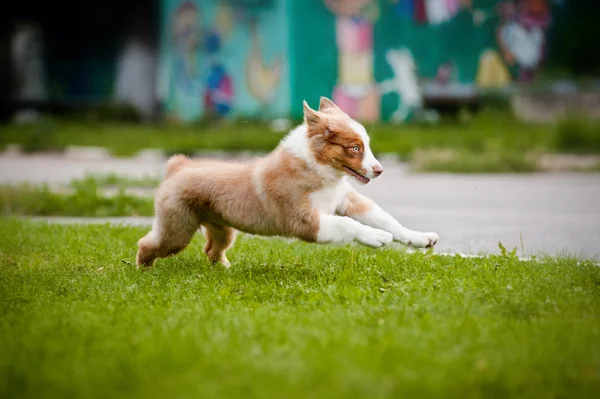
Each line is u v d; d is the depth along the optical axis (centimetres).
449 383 547
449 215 1592
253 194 924
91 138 3222
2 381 567
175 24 3838
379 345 620
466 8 3881
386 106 3759
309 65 3644
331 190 915
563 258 993
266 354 608
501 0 3925
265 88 3669
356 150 893
